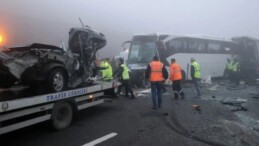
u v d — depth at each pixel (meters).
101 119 8.64
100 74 12.12
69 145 6.23
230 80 20.92
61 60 8.10
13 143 6.33
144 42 17.66
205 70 21.66
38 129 7.46
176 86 12.65
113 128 7.63
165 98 12.89
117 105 10.97
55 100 7.17
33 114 6.73
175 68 12.62
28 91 7.54
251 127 8.35
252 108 11.04
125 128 7.65
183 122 8.37
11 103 5.82
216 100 12.60
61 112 7.54
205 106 11.02
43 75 7.26
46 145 6.21
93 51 9.64
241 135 7.16
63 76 7.84
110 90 10.47
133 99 12.45
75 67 8.83
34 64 7.23
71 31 9.14
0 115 5.74
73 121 8.36
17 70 6.91
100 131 7.34
